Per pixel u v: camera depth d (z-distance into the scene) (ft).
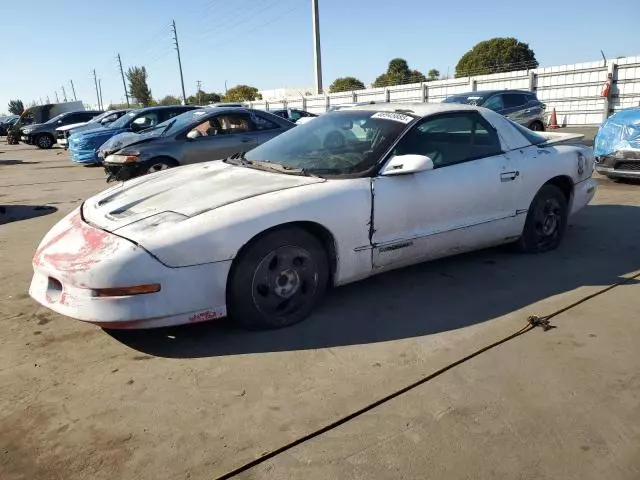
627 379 8.43
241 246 9.49
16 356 9.53
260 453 6.89
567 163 14.73
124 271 8.79
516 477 6.42
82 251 9.30
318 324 10.57
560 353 9.25
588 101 61.31
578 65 61.31
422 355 9.29
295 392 8.22
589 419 7.47
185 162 25.50
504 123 14.02
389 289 12.34
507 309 11.14
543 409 7.70
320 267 10.68
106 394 8.29
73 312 9.03
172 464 6.73
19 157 57.98
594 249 15.25
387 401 7.95
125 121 40.83
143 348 9.72
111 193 11.92
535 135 14.97
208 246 9.21
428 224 11.98
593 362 8.95
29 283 13.39
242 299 9.83
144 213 10.06
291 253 10.24
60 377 8.81
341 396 8.09
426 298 11.79
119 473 6.61
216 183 11.23
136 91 242.78
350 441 7.09
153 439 7.22
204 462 6.75
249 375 8.73
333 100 97.96
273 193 10.31
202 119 26.27
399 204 11.34
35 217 22.15
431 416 7.57
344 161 11.61
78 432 7.39
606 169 24.99
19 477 6.57
